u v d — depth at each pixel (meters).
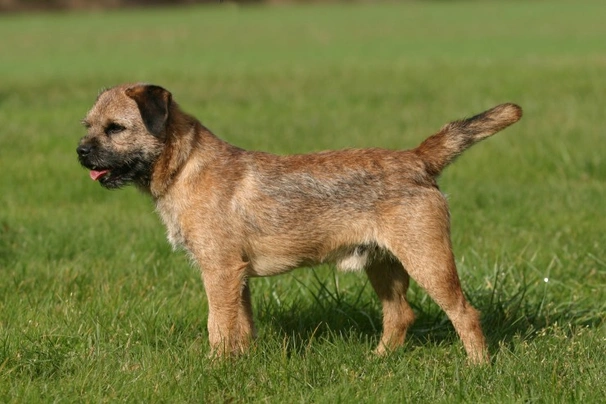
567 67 39.22
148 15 98.69
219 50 57.16
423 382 9.05
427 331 10.97
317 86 35.72
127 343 10.03
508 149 21.27
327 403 8.59
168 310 11.22
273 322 11.07
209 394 8.85
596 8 93.56
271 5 115.88
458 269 12.44
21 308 11.19
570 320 11.14
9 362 9.48
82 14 102.12
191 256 10.09
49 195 18.05
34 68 45.81
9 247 14.23
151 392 8.83
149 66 46.28
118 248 14.22
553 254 13.33
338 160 10.03
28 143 22.47
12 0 108.38
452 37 64.00
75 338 10.30
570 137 22.00
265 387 9.04
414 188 9.73
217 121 26.42
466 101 29.67
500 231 14.91
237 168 10.03
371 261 10.10
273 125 25.55
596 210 15.98
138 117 10.09
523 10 94.25
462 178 19.19
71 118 26.91
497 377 9.04
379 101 30.73
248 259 10.10
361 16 92.19
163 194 10.09
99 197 18.20
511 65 41.56
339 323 11.07
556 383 8.86
